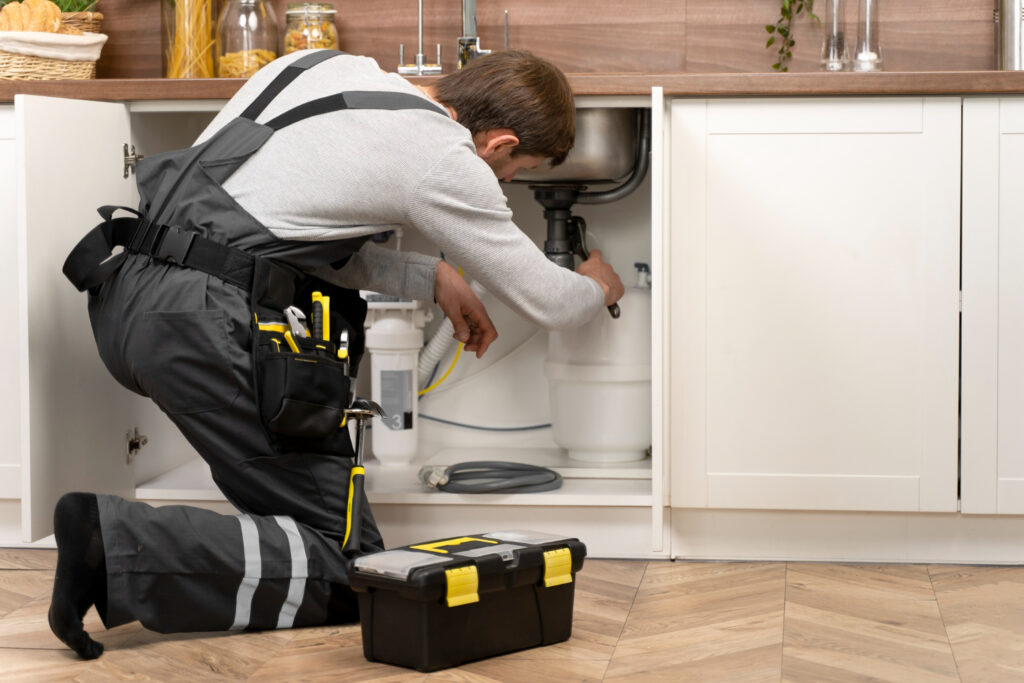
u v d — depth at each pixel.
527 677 1.47
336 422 1.68
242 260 1.65
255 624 1.65
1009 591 1.87
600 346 2.25
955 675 1.46
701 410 2.06
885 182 2.00
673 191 2.04
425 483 2.13
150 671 1.49
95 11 2.63
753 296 2.04
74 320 1.98
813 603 1.80
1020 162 1.97
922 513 2.05
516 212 2.54
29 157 1.84
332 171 1.65
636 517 2.08
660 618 1.73
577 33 2.52
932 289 2.00
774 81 1.97
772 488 2.05
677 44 2.50
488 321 1.95
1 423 2.10
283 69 1.79
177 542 1.57
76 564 1.51
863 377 2.03
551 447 2.58
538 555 1.58
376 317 2.39
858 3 2.36
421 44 2.45
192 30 2.42
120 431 2.15
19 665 1.51
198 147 1.72
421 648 1.48
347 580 1.68
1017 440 2.00
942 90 1.95
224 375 1.63
